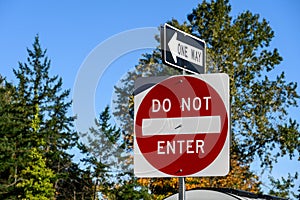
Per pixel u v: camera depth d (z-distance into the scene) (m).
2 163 40.69
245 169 32.25
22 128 43.19
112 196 29.31
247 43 34.66
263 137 33.66
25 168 41.62
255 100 34.31
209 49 32.53
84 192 39.03
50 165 45.38
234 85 33.31
